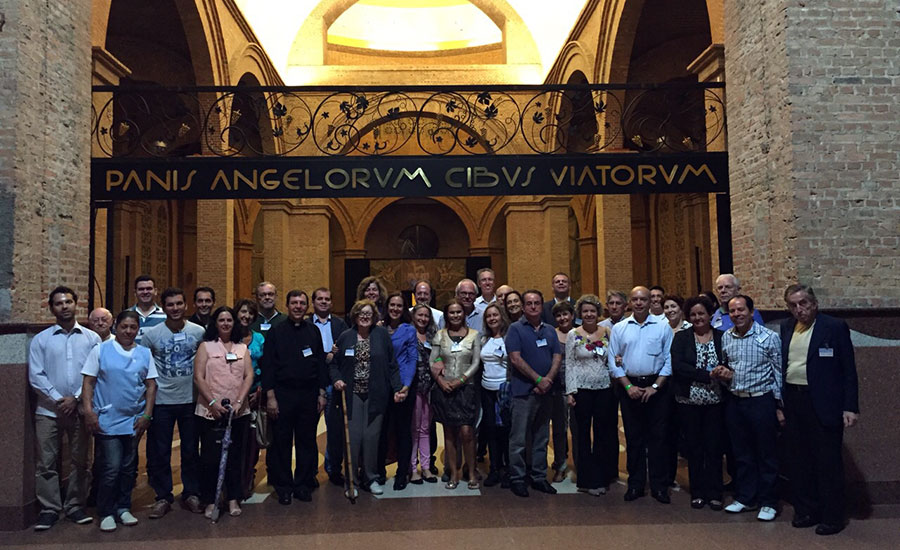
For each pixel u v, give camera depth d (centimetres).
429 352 662
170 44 1462
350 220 2773
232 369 550
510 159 796
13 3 563
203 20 1176
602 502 573
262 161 788
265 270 1631
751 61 647
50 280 601
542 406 607
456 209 2812
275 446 585
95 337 543
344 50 2258
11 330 532
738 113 676
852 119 579
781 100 592
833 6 587
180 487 645
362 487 624
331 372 614
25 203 564
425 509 557
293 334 594
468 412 618
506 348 602
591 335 608
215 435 546
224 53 1273
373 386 605
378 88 813
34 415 535
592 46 1327
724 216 799
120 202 1709
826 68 582
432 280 2786
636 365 577
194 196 782
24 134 565
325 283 1802
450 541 477
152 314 611
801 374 504
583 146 1612
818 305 567
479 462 736
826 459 488
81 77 659
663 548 458
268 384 585
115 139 823
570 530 498
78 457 536
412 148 2273
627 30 1182
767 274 624
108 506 515
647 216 2206
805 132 577
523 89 814
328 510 559
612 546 462
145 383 539
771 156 613
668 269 2088
